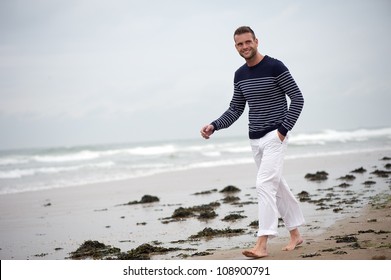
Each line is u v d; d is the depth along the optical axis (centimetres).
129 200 2122
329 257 852
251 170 3259
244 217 1491
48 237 1394
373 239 980
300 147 5834
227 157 4878
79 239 1340
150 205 1927
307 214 1396
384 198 1582
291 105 862
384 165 2859
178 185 2581
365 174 2417
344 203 1552
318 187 2059
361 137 7594
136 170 3850
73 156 5903
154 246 1166
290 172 2820
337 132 9156
